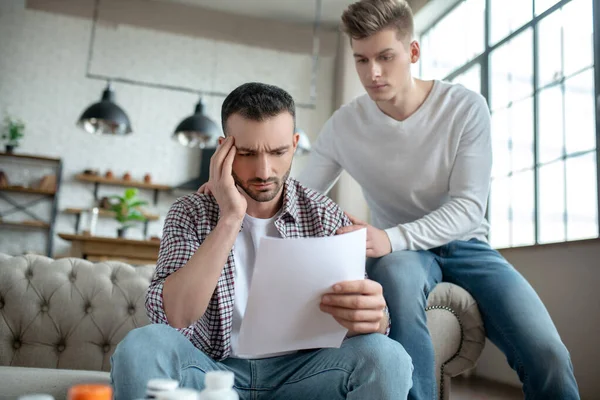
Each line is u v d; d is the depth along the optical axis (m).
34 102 5.82
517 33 3.85
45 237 5.70
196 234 1.32
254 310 1.13
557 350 1.52
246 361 1.27
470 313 1.69
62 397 1.41
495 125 4.02
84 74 5.92
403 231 1.67
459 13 4.61
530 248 3.30
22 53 5.84
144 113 6.04
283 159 1.27
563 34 3.41
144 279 1.90
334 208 1.47
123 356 1.08
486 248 1.78
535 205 3.52
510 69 3.92
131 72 6.02
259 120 1.22
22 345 1.75
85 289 1.83
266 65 6.32
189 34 5.95
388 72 1.72
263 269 1.10
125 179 5.85
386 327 1.33
